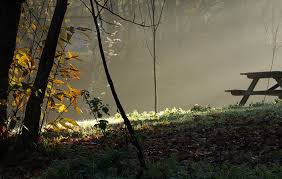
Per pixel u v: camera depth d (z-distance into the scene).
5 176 9.05
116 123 15.61
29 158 10.05
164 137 11.77
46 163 9.81
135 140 8.00
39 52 11.91
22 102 11.22
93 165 8.30
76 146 11.23
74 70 11.32
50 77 11.29
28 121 10.46
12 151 10.18
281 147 9.71
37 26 11.61
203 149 10.14
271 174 7.61
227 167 8.09
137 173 8.04
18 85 10.18
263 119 12.84
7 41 10.36
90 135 13.01
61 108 11.43
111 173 8.12
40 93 10.52
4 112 10.35
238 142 10.44
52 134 13.18
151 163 8.71
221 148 10.05
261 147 9.87
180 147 10.49
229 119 13.51
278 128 11.44
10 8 10.33
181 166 8.32
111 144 11.14
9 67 10.50
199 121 13.59
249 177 7.57
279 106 15.38
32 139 10.46
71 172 8.20
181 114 16.81
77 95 11.12
